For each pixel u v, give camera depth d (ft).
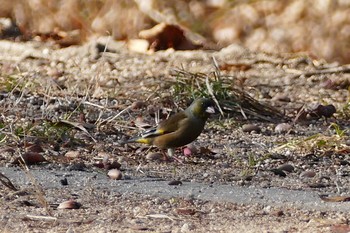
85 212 30.17
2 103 45.98
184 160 38.83
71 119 44.16
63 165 36.99
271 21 70.59
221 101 47.78
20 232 27.71
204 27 71.00
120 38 71.10
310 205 32.04
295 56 65.31
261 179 35.88
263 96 54.39
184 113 38.22
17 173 35.37
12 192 32.27
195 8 71.31
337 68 61.00
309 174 36.63
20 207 30.60
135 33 70.79
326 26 68.33
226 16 71.36
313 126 46.83
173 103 47.96
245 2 71.61
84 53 65.82
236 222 29.48
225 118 46.88
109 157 38.65
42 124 42.22
